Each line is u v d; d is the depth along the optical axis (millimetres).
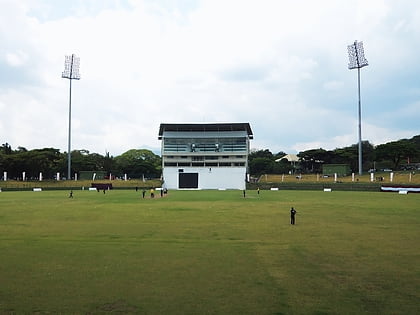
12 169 112062
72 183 98688
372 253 15922
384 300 9961
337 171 110812
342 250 16562
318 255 15516
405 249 16797
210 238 19672
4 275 12359
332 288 10984
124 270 12984
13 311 9164
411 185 77688
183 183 107125
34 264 13844
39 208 38281
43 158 112375
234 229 23031
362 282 11586
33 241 18750
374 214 32500
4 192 80062
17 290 10766
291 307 9438
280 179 111250
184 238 19656
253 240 19094
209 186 106500
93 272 12719
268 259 14742
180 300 9938
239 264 13898
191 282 11562
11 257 15039
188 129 115812
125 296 10242
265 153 169875
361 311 9195
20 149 136500
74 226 24359
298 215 31594
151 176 137625
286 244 18000
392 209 37438
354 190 86312
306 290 10789
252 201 49875
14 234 21016
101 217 29766
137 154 164000
